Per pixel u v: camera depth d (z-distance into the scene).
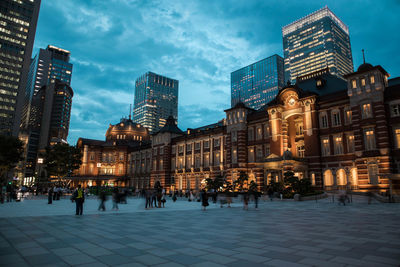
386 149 36.00
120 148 95.81
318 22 187.75
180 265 7.65
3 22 123.00
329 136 43.81
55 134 181.75
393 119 36.91
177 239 11.35
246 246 10.02
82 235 12.23
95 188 66.75
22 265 7.63
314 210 24.34
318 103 45.72
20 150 57.88
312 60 186.12
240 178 47.66
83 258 8.39
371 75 38.91
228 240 11.12
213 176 62.00
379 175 33.28
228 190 47.50
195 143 68.75
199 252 9.14
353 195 37.62
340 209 24.75
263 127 53.28
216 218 19.02
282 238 11.48
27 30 128.75
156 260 8.16
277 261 7.98
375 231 13.00
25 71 125.81
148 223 16.31
